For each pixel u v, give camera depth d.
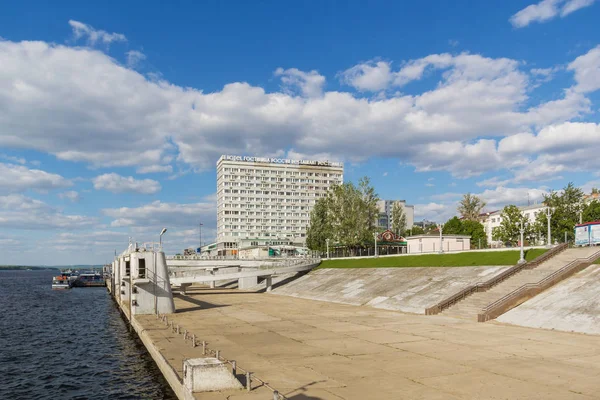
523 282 54.91
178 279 91.00
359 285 80.38
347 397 22.23
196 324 49.91
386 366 28.69
